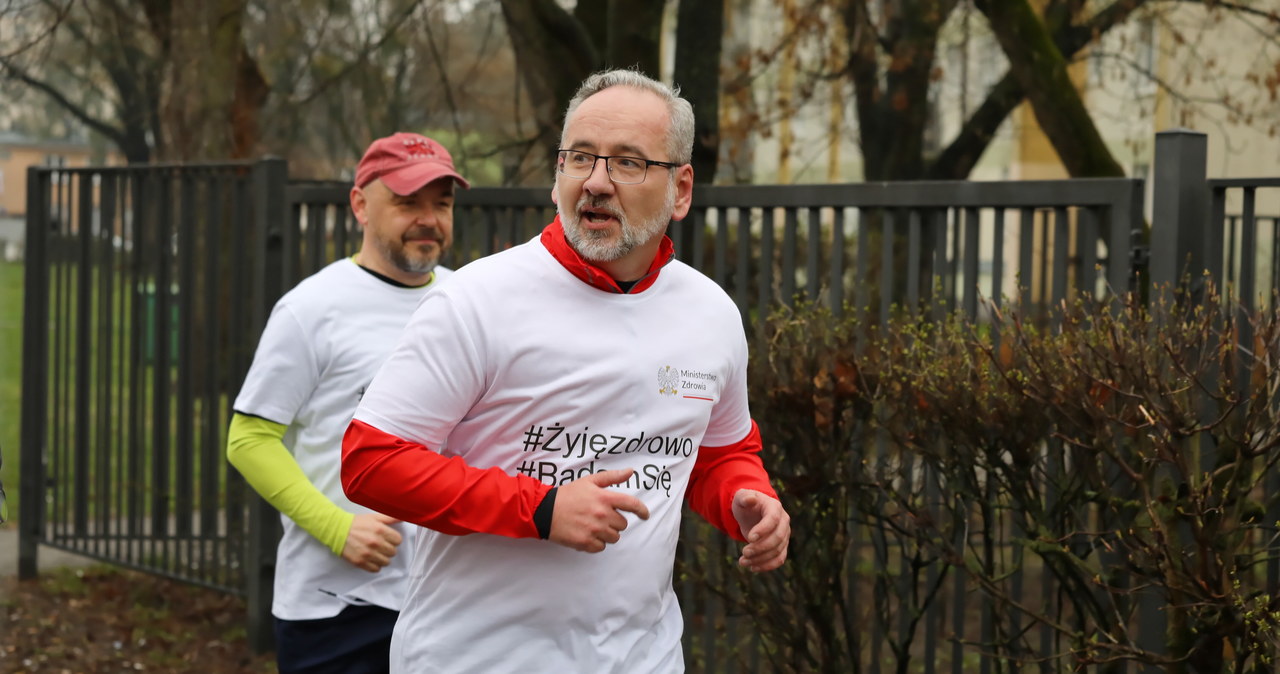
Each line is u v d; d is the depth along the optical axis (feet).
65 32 35.65
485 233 16.89
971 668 17.19
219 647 19.93
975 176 78.13
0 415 40.91
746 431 9.25
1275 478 12.18
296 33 38.78
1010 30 25.49
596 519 7.47
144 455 21.94
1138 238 11.90
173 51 32.53
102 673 18.72
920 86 31.73
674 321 8.31
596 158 7.88
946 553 12.01
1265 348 10.52
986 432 11.75
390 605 12.48
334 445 12.51
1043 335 12.35
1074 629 12.28
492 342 7.81
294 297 12.56
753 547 8.29
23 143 55.52
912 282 13.16
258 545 19.34
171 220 21.30
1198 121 41.65
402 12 33.78
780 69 34.60
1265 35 32.91
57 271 23.30
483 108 39.73
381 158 12.48
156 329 21.43
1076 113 25.38
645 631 8.35
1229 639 10.94
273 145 41.50
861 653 13.30
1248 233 11.78
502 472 7.70
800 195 13.91
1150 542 11.11
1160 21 35.17
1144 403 10.75
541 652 8.01
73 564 24.64
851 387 12.55
